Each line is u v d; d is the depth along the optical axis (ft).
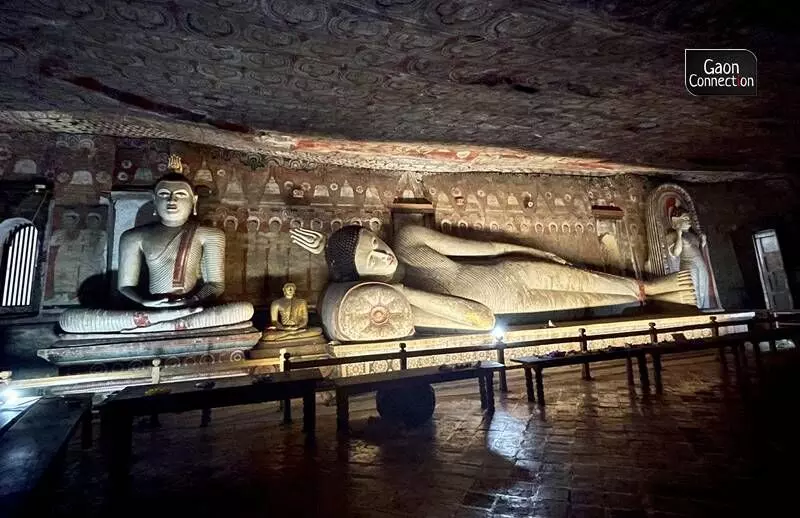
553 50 13.29
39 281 20.88
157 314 18.86
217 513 8.99
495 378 20.95
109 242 21.67
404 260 25.57
